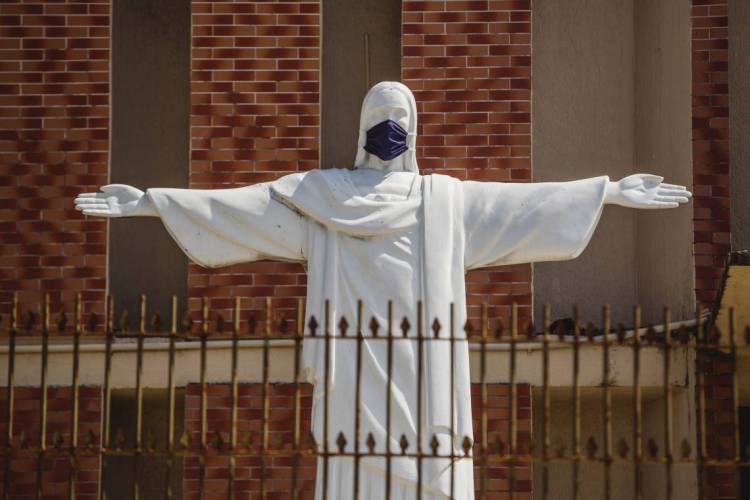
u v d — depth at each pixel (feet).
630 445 45.73
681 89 43.27
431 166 42.83
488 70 43.29
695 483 41.24
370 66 46.01
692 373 41.55
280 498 41.55
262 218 36.17
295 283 42.63
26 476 41.93
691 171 42.42
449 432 34.09
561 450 30.66
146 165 45.98
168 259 45.62
